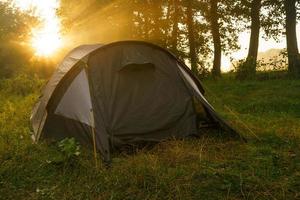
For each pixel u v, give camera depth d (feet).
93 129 9.87
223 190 7.77
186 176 8.30
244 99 18.84
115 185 7.91
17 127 12.98
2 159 9.39
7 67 49.85
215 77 28.73
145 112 10.85
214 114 11.49
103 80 10.75
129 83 10.98
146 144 10.52
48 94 11.86
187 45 34.35
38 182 8.26
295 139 11.03
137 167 8.68
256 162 9.17
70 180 8.16
